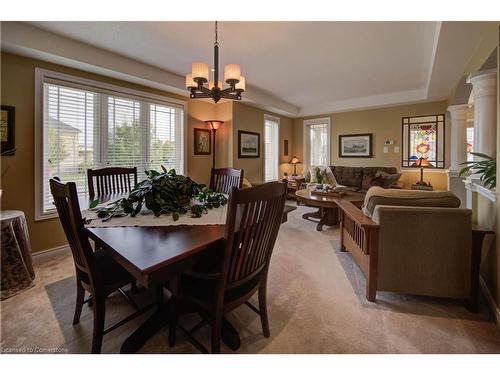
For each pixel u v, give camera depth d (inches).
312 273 93.7
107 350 56.4
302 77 156.6
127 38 103.9
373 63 133.6
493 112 95.9
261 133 216.8
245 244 49.3
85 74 118.0
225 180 107.3
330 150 240.8
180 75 148.3
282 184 52.6
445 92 168.1
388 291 73.8
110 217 62.3
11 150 97.4
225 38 104.8
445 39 93.9
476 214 96.8
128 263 39.8
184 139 167.8
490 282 72.6
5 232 78.4
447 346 57.5
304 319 67.1
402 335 61.0
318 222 166.1
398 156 207.0
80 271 60.2
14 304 73.4
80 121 118.3
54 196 54.1
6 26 88.9
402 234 71.5
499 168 66.7
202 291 52.3
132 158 140.3
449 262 69.9
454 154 155.9
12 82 97.5
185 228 55.0
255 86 177.2
